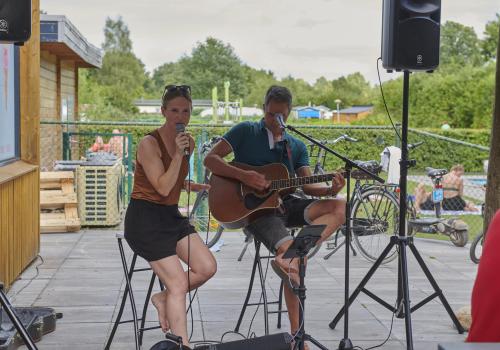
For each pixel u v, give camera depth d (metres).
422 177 15.90
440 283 6.89
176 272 4.15
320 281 6.92
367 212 7.95
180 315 4.10
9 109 7.02
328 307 5.98
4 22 4.46
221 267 7.46
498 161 5.23
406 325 4.57
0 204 6.07
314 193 4.98
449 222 8.88
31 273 7.10
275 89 4.94
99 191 9.95
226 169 4.88
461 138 26.25
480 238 7.86
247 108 49.81
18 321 3.97
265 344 3.60
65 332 5.24
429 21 4.89
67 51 13.81
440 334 5.29
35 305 5.94
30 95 7.63
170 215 4.23
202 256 4.27
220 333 5.27
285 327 5.45
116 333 5.25
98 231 9.66
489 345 2.13
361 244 8.09
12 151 7.18
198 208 9.85
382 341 5.12
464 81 35.34
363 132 16.61
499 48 5.22
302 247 4.11
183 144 4.09
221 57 70.00
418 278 7.11
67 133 13.09
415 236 9.91
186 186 4.68
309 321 5.59
